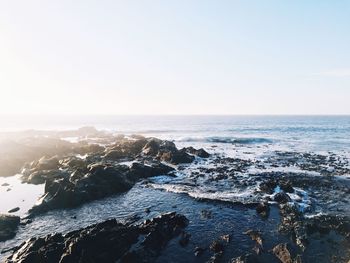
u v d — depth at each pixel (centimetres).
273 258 1970
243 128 14525
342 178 4122
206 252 2062
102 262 1866
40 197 3344
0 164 4916
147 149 6144
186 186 3734
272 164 5166
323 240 2192
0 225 2522
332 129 13538
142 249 2028
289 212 2716
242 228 2423
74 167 4453
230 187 3647
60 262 1806
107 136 9994
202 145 7962
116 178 3656
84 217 2786
